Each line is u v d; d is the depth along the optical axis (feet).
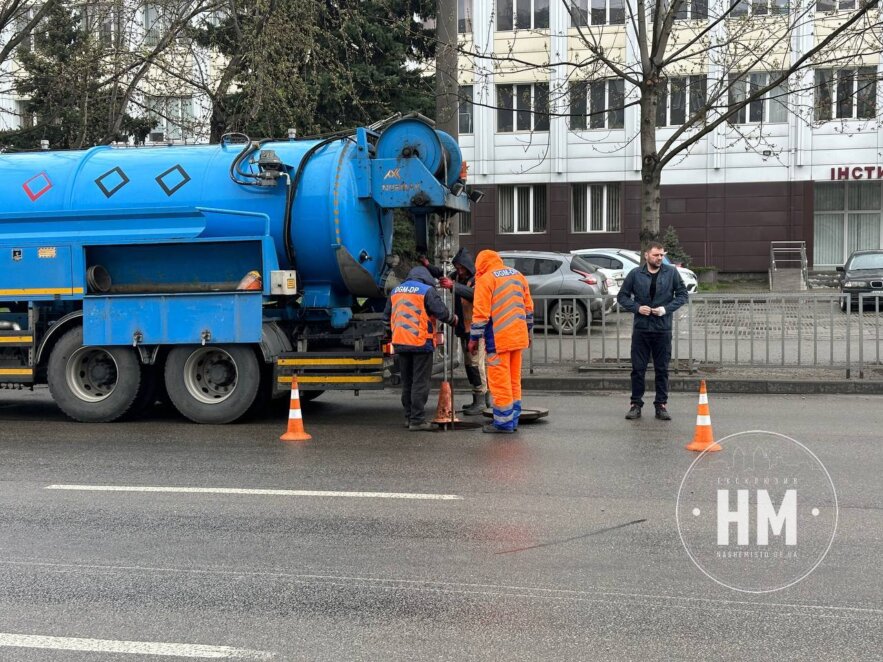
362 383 32.96
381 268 35.94
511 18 110.83
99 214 34.55
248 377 33.45
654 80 42.91
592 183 115.75
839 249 117.19
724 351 43.37
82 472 25.54
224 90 57.82
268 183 33.35
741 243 112.27
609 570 16.75
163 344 33.63
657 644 13.53
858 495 21.74
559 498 21.79
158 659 13.29
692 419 33.35
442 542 18.56
